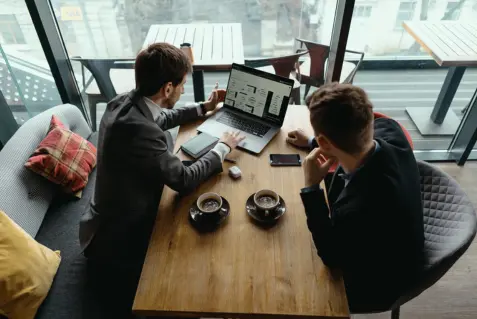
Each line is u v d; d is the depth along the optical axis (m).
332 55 2.24
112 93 2.64
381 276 1.25
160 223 1.34
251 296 1.11
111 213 1.47
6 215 1.48
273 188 1.46
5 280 1.35
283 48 2.92
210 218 1.33
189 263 1.20
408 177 1.19
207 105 1.86
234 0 2.76
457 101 2.76
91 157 2.05
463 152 2.58
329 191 1.61
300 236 1.28
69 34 2.43
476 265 2.01
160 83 1.35
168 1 2.76
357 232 1.12
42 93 2.58
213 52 2.43
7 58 2.41
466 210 1.28
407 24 2.59
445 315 1.80
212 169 1.49
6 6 2.20
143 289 1.14
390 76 2.90
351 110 1.05
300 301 1.10
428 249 1.28
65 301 1.51
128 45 2.87
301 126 1.78
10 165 1.73
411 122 2.89
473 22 2.60
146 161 1.33
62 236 1.77
